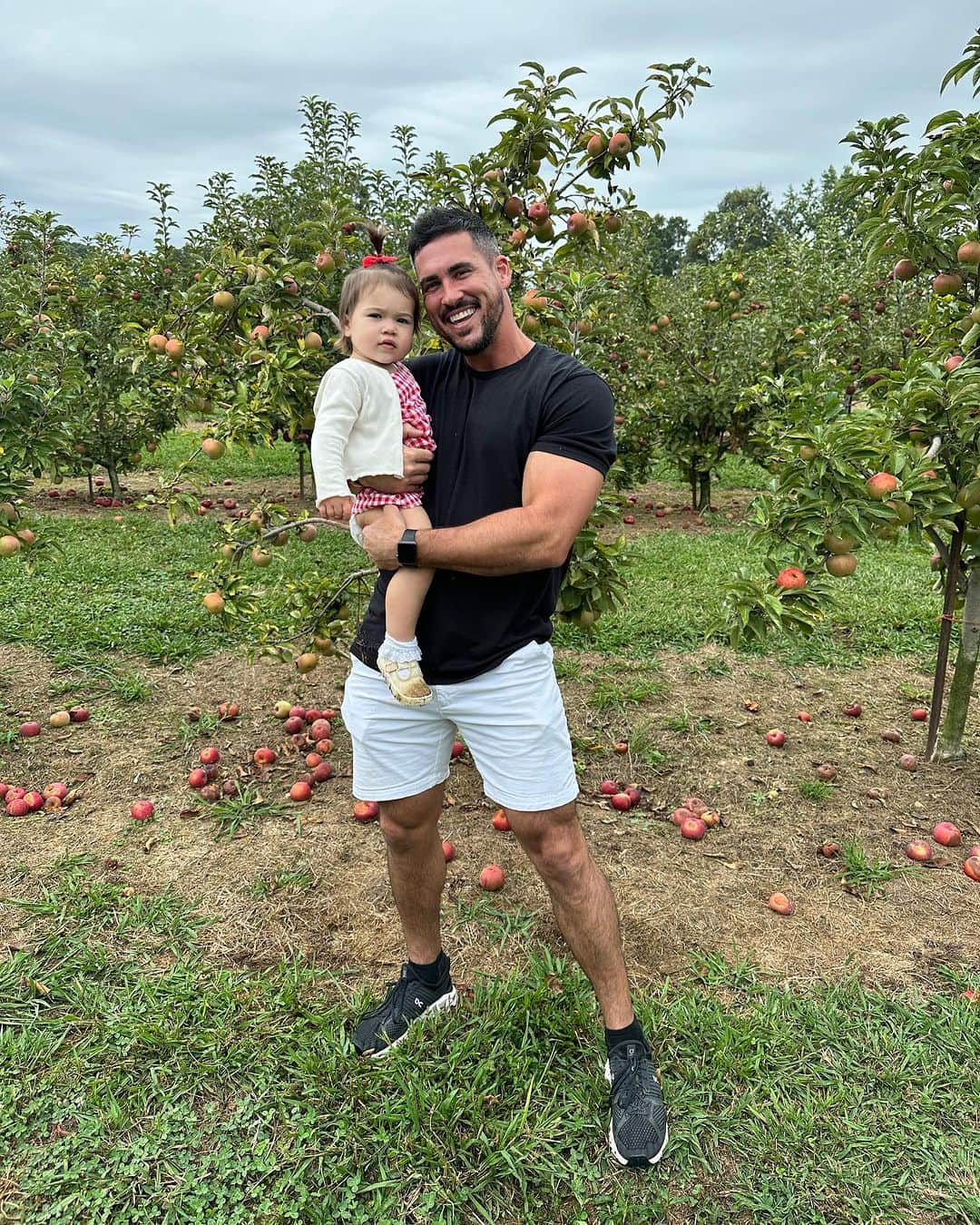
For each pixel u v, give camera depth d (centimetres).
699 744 463
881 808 398
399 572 207
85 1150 221
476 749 226
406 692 210
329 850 363
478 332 202
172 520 397
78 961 290
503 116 387
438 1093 235
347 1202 208
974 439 345
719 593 714
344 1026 263
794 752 454
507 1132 225
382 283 208
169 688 530
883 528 328
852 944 307
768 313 1048
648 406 980
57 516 990
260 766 435
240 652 588
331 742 461
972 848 364
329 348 441
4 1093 236
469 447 214
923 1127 228
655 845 370
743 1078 245
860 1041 258
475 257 198
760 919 320
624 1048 229
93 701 509
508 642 213
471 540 195
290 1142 224
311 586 425
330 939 308
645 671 563
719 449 1067
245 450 405
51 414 456
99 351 991
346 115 980
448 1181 214
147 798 404
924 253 406
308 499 1114
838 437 315
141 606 664
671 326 1071
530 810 218
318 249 432
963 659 425
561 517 195
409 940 259
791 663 575
